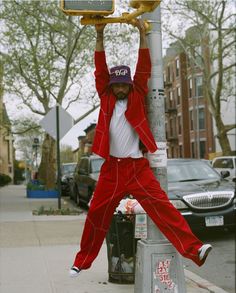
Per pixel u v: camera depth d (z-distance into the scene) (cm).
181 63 5231
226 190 1001
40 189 2284
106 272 688
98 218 465
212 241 995
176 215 444
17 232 1079
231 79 3822
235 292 629
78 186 1781
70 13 452
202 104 4897
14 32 1936
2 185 4303
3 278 666
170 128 5812
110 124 458
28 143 6325
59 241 957
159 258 476
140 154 460
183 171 1153
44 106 2114
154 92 491
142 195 450
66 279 653
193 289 610
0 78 2061
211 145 4747
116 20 468
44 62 1986
